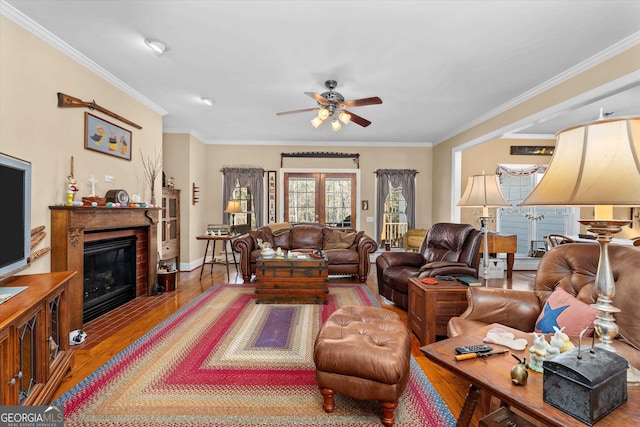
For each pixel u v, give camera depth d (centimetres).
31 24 233
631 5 211
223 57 287
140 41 262
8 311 142
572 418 89
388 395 155
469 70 311
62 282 191
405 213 652
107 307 324
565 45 262
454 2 209
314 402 177
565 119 495
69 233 257
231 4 212
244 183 626
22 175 188
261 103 413
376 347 165
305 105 421
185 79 338
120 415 165
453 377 208
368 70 312
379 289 388
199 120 496
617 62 262
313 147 647
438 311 243
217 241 625
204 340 258
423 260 372
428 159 659
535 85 348
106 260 331
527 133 604
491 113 439
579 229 614
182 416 165
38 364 164
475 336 150
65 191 273
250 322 299
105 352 236
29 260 194
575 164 101
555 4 211
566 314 163
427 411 172
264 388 191
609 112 444
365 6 214
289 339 261
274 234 527
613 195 90
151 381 197
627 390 100
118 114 347
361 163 653
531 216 626
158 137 433
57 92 263
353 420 163
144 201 401
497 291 204
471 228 338
